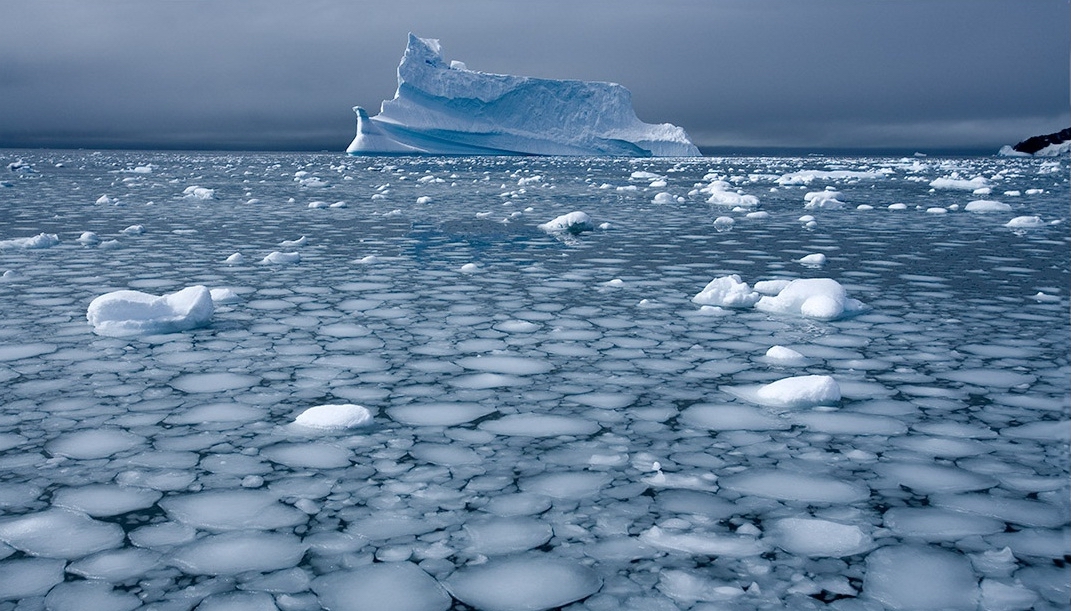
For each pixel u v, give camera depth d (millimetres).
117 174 17984
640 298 3941
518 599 1340
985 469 1886
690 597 1343
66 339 3033
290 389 2465
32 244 5551
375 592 1359
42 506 1671
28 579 1394
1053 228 7094
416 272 4680
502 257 5301
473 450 1990
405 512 1656
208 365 2715
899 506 1691
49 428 2115
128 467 1870
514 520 1623
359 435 2086
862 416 2260
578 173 20141
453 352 2922
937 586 1380
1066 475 1850
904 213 8688
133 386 2475
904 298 3943
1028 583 1387
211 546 1514
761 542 1533
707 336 3182
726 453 1983
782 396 2369
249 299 3840
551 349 2975
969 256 5367
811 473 1863
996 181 16688
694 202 10180
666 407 2328
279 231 6754
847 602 1328
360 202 10086
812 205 9344
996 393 2467
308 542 1530
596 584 1385
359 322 3385
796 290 3689
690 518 1632
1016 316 3545
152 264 4883
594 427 2160
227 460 1915
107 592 1354
